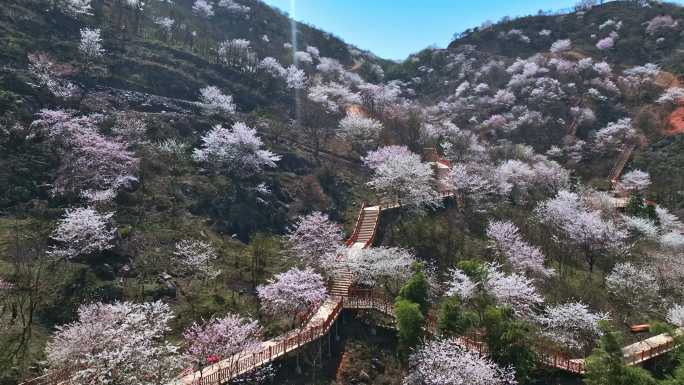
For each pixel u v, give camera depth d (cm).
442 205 4331
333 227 3425
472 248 3691
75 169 3156
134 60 5509
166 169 3788
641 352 2505
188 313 2481
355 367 2409
